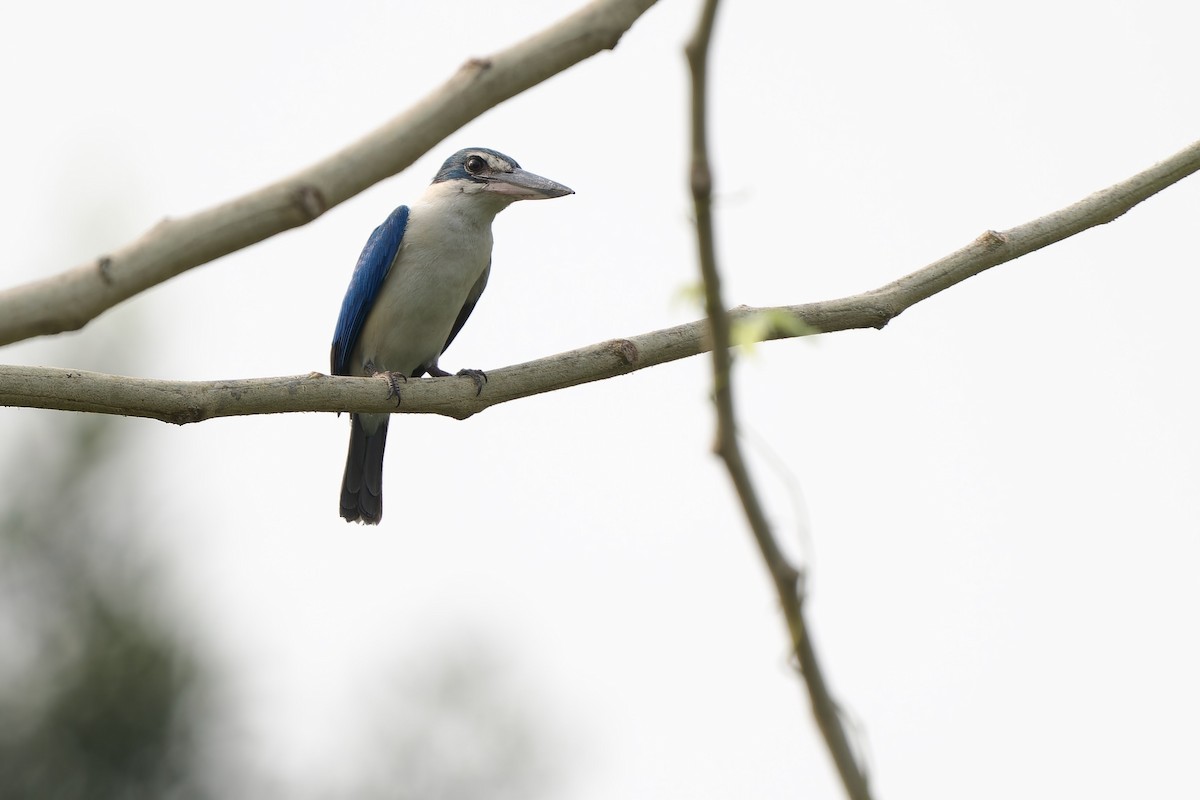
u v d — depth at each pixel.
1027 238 8.16
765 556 3.50
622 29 3.90
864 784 3.47
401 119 3.78
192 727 19.44
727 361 3.50
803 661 3.48
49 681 19.38
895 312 8.03
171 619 20.02
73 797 19.03
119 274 3.67
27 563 19.94
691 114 3.39
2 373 7.29
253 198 3.72
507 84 3.83
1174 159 8.25
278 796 19.08
